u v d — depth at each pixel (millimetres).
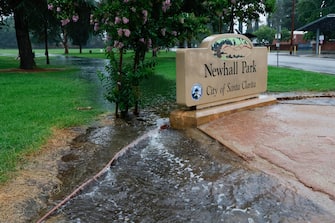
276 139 4555
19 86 10578
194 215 2883
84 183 3551
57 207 3072
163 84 12023
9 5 16906
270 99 7117
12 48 76750
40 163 4098
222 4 13547
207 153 4336
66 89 10031
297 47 44812
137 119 6527
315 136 4590
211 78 5965
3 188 3367
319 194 3039
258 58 6941
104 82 11898
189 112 5660
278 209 2885
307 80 10836
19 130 5262
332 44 40062
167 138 5121
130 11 5844
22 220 2857
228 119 5777
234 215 2844
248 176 3535
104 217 2924
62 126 5762
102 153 4543
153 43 6508
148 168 3979
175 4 6516
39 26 20828
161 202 3139
